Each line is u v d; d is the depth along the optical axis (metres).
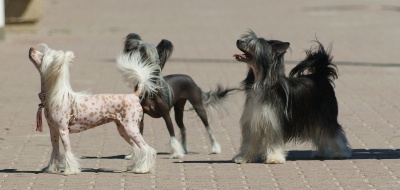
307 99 12.45
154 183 11.16
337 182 11.20
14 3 35.31
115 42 32.75
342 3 52.94
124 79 11.93
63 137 11.43
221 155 13.44
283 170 11.98
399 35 35.19
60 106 11.31
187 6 51.56
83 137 15.08
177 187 10.93
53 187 10.95
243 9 49.25
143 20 42.25
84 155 13.43
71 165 11.67
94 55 28.53
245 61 12.09
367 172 11.81
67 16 43.97
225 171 11.96
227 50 30.00
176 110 13.70
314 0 56.03
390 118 17.17
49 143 14.56
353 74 23.94
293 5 52.09
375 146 14.13
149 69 11.90
